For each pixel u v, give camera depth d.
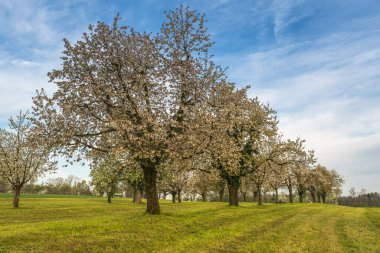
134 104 24.41
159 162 25.88
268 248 17.31
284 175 54.81
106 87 24.81
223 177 45.19
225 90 26.97
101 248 15.80
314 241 20.09
